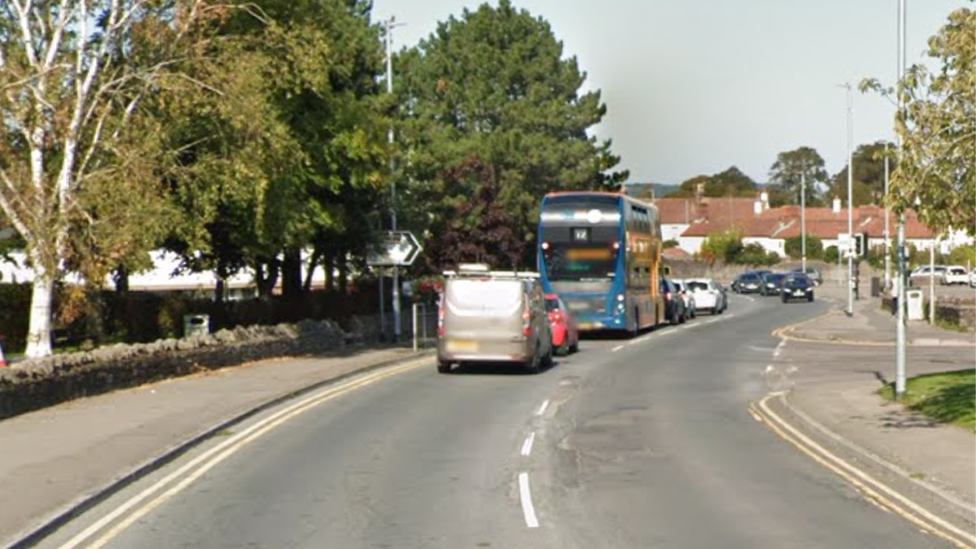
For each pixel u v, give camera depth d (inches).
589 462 582.9
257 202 1048.8
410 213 1633.9
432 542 401.1
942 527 423.5
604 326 1505.9
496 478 534.9
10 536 392.5
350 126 1277.1
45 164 966.4
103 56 967.6
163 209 931.3
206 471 556.7
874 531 416.5
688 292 2174.0
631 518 441.4
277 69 1081.4
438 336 1077.1
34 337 908.6
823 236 5359.3
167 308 1170.6
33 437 640.4
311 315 1453.0
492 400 868.0
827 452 615.5
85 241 926.4
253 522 437.4
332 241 1423.5
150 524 434.6
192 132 1042.1
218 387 916.0
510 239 1905.8
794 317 2215.8
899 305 814.5
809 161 7017.7
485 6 2620.6
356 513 453.7
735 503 472.1
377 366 1160.8
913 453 577.9
